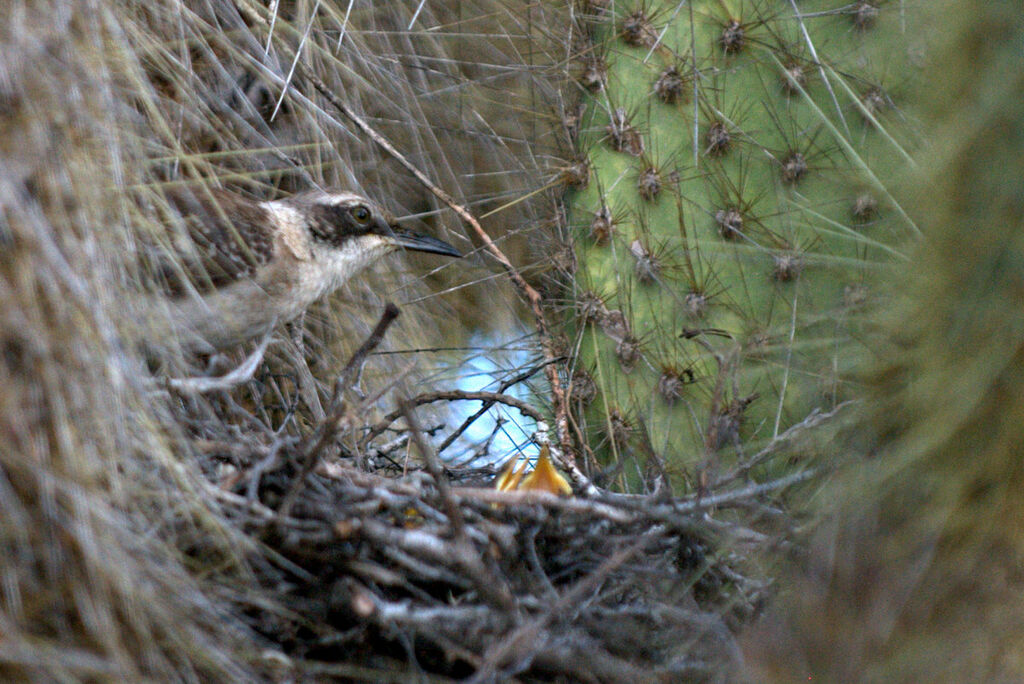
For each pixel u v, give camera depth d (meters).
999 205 2.44
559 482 4.04
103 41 3.68
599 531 3.63
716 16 4.63
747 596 3.47
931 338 2.58
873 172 4.00
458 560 3.12
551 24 6.10
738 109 4.55
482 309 7.14
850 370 3.43
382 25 6.41
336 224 5.09
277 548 3.21
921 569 2.60
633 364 4.59
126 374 3.17
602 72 4.79
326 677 3.26
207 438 3.79
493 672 2.98
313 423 5.10
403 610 3.10
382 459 5.04
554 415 4.93
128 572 2.84
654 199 4.64
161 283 4.00
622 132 4.70
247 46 5.44
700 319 4.49
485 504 3.54
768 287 4.43
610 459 4.69
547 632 3.17
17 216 2.94
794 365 4.11
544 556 3.62
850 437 2.91
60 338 2.93
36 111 3.11
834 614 2.74
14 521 2.75
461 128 6.63
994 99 2.41
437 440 6.51
